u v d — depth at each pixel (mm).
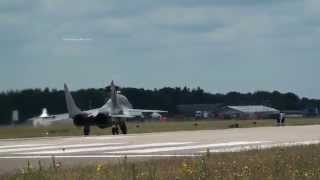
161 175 45156
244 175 44438
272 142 103250
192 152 83750
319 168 48938
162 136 131875
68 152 88250
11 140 126562
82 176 45812
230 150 81375
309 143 91188
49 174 46812
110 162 65438
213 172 46094
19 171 54000
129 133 177375
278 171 46594
